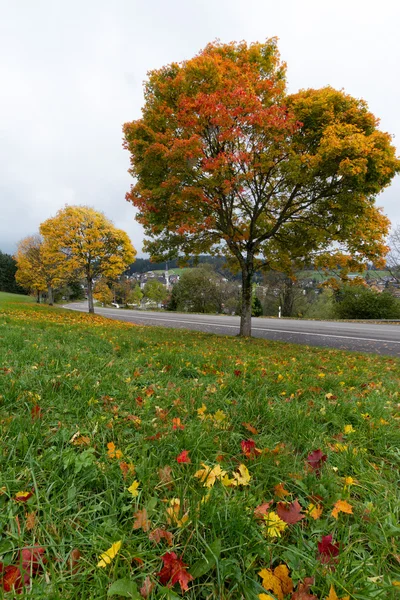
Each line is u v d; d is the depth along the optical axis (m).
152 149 8.80
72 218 21.97
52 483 1.67
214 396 3.24
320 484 1.89
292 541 1.52
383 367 6.76
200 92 8.42
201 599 1.23
